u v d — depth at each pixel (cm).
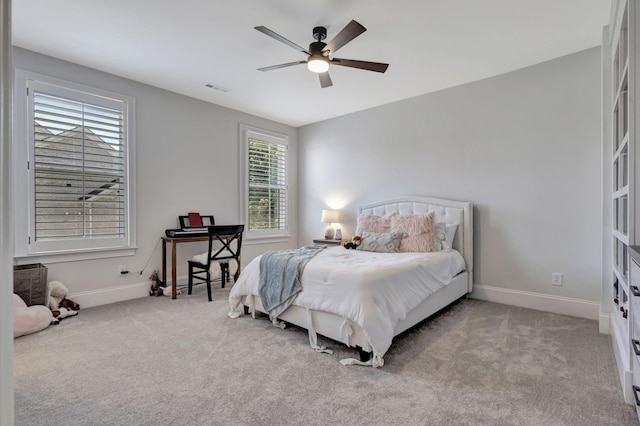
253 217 502
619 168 221
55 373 200
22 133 297
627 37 179
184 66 335
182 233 379
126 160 364
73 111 327
